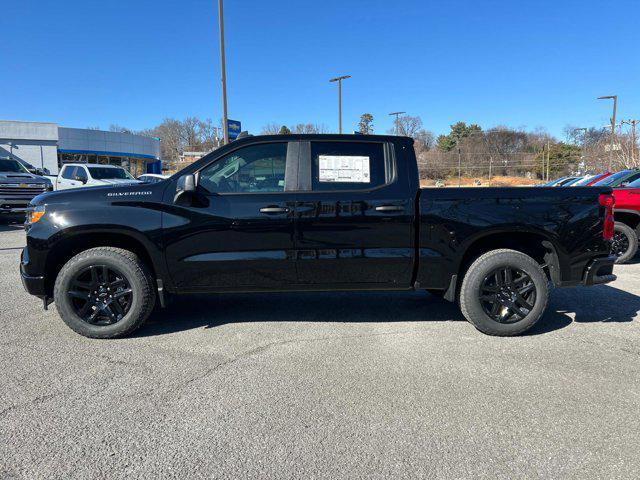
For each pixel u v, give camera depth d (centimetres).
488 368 343
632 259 807
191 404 289
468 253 424
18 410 281
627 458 235
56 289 392
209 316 471
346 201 394
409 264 404
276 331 425
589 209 402
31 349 378
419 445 246
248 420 271
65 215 389
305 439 251
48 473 223
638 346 386
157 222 390
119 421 269
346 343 394
